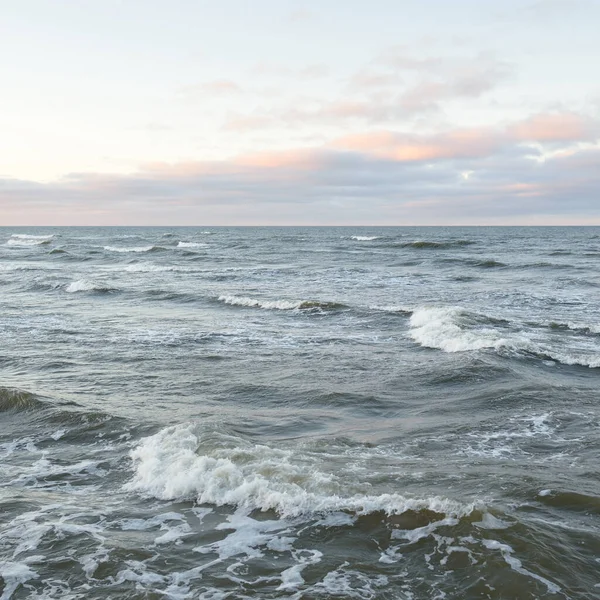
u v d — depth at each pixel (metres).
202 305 23.09
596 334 16.28
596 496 6.30
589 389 11.16
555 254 49.16
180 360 13.90
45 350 14.98
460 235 102.50
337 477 6.86
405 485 6.71
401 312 19.94
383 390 11.34
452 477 6.93
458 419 9.52
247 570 5.20
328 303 21.27
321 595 4.81
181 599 4.79
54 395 10.80
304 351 14.86
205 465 7.12
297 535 5.75
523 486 6.61
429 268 37.72
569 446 8.19
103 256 50.09
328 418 9.71
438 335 15.66
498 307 21.53
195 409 10.16
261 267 39.78
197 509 6.36
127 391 11.29
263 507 6.30
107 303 23.88
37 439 8.81
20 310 21.94
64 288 28.00
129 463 7.76
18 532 5.91
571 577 4.89
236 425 9.23
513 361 13.19
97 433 8.95
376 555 5.38
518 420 9.38
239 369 13.04
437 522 5.80
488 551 5.28
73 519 6.19
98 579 5.09
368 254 50.88
